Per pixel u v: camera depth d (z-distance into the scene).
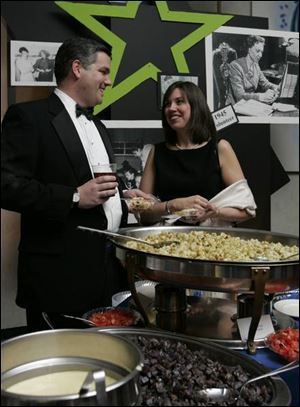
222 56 2.78
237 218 2.00
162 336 0.96
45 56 2.40
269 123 2.92
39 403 0.60
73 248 1.66
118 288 1.88
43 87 2.55
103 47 1.77
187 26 2.69
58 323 1.68
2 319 2.79
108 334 0.82
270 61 2.89
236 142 2.86
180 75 2.68
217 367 0.83
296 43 2.91
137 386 0.70
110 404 0.63
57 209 1.53
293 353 0.95
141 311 1.13
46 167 1.64
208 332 1.09
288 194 3.30
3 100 2.46
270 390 0.76
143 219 2.02
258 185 2.94
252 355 1.00
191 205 1.87
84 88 1.75
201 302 1.30
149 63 2.61
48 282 1.65
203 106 2.15
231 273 0.96
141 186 2.27
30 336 0.80
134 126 2.62
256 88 2.87
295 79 2.93
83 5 2.43
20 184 1.53
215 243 1.29
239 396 0.76
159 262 1.03
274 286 0.98
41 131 1.62
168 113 2.14
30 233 1.67
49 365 0.79
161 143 2.31
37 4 2.39
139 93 2.61
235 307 1.26
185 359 0.86
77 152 1.67
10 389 0.73
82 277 1.68
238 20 2.80
